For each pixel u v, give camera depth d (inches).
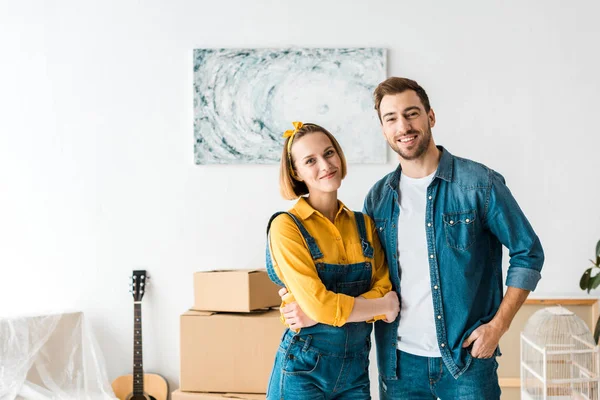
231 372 107.3
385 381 78.0
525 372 112.5
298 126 76.6
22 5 126.4
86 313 126.4
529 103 122.1
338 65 122.5
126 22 125.7
